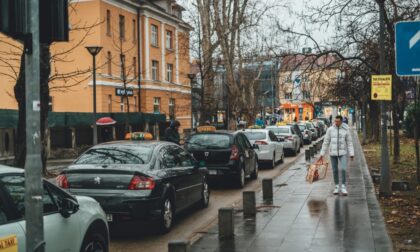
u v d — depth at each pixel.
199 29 30.73
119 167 9.07
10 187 5.02
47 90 13.02
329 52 15.87
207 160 15.52
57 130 31.69
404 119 46.28
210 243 8.05
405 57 6.35
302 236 8.38
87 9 41.00
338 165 13.15
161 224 9.23
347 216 9.98
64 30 4.34
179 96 53.97
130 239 9.02
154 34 50.66
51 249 5.30
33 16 4.10
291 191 13.91
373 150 30.09
